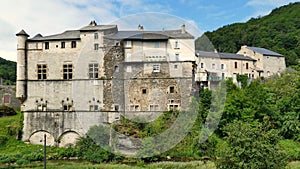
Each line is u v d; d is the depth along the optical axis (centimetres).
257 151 1934
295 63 9144
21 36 4972
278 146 2092
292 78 5644
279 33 10862
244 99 4428
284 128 4456
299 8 13175
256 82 5141
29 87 4962
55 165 3431
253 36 10700
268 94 4953
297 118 4553
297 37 10338
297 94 4778
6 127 4941
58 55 4947
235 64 7450
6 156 4000
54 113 4825
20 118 4931
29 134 4841
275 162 1975
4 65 10519
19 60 4959
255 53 7962
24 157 4000
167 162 3159
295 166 3014
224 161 2036
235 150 1998
